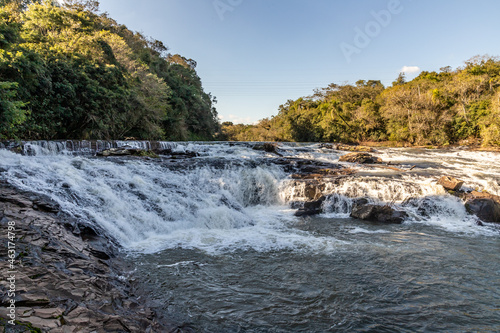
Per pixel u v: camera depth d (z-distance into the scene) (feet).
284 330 12.71
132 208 27.84
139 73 108.99
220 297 15.43
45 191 24.93
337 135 170.71
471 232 29.01
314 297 15.65
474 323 13.55
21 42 63.46
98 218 24.13
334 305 14.89
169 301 14.80
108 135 81.61
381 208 33.24
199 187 38.29
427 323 13.46
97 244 19.85
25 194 22.85
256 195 41.57
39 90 59.26
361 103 188.96
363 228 29.91
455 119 128.98
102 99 71.20
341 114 175.63
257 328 12.80
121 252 21.44
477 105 125.29
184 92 169.99
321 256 21.70
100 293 12.62
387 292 16.34
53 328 8.63
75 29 92.94
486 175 50.42
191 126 176.35
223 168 44.65
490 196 36.11
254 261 20.56
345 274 18.62
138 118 95.71
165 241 24.58
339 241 25.44
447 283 17.62
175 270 18.71
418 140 132.98
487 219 32.91
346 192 38.65
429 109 134.92
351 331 12.72
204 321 13.17
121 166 37.73
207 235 26.55
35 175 28.12
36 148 45.32
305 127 190.29
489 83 131.95
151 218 27.43
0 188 22.95
